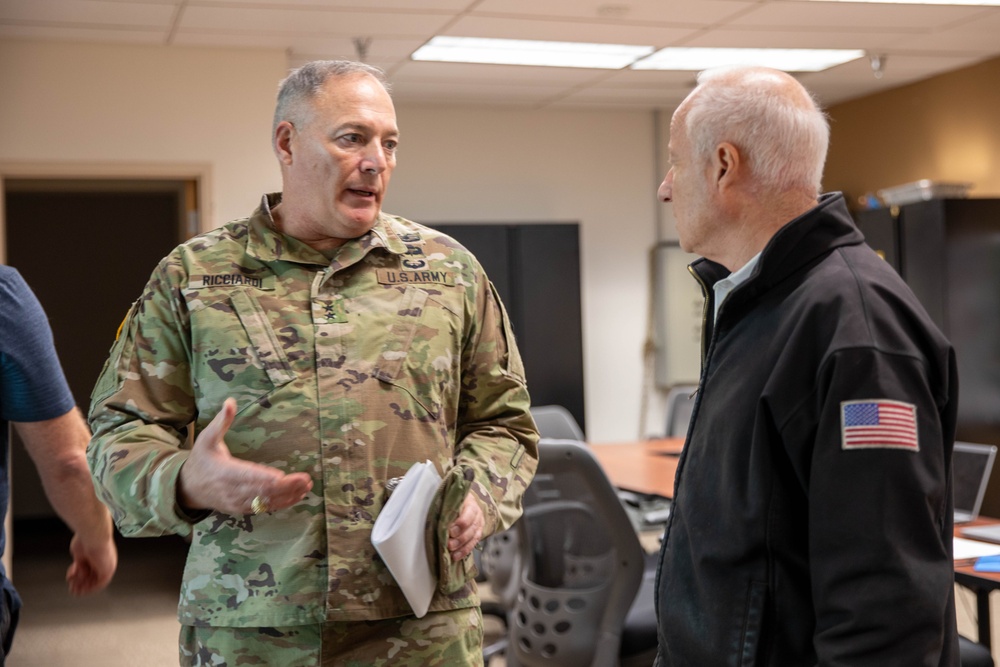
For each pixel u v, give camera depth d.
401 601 1.49
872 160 7.21
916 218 6.25
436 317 1.61
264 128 5.46
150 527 1.46
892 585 1.21
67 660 4.43
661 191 1.59
